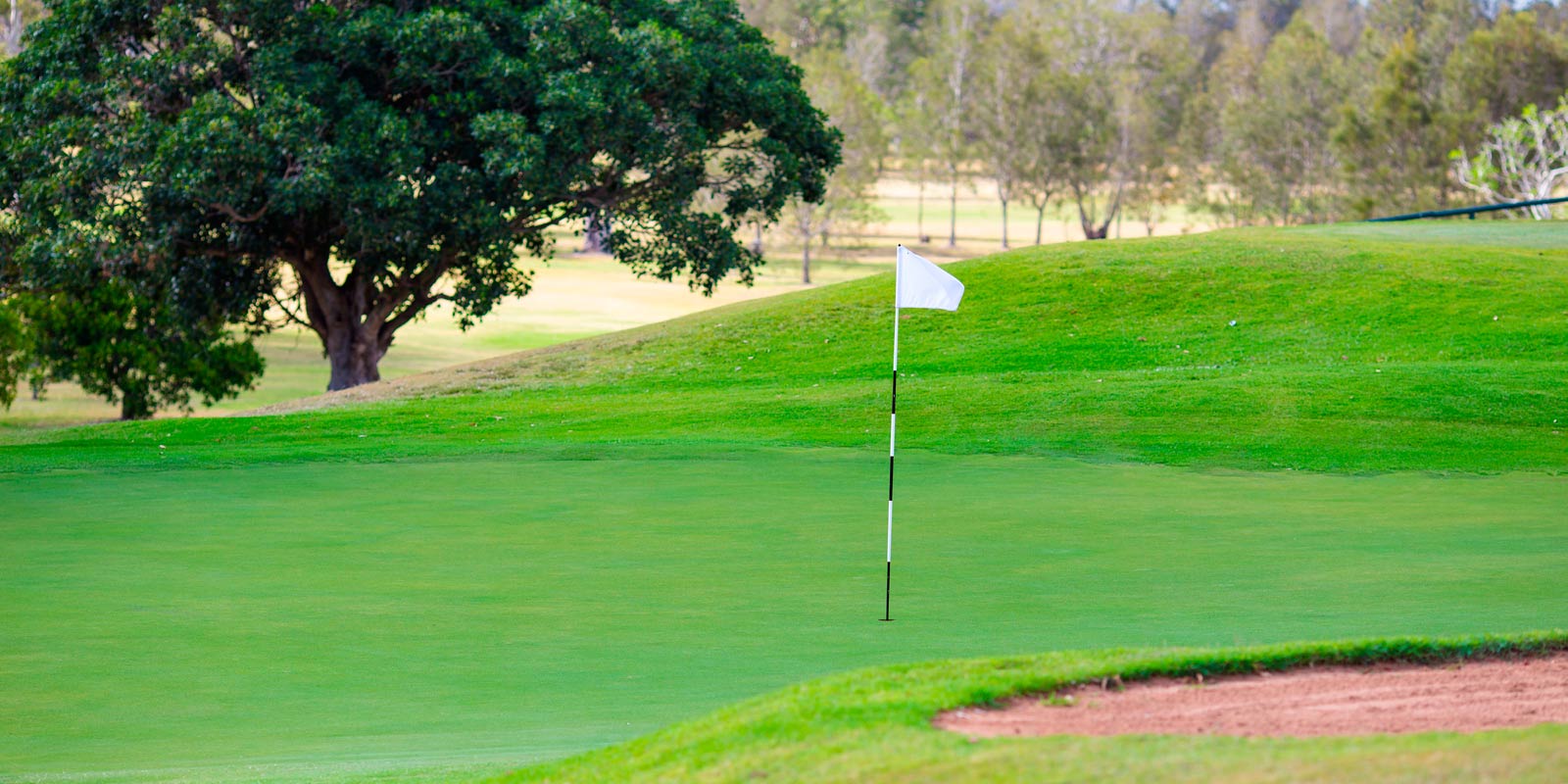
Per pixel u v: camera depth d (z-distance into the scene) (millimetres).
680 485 35188
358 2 67250
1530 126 124812
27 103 64500
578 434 46875
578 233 77000
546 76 64938
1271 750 11531
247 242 66500
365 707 17391
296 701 17688
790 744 12672
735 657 19234
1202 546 26984
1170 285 64312
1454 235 75625
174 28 63625
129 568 25531
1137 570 24688
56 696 17984
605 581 24219
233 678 18703
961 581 23922
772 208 77250
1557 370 49531
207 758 15352
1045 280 66125
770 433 45656
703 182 75188
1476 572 24141
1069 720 13695
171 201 61938
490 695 17750
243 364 80062
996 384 51062
